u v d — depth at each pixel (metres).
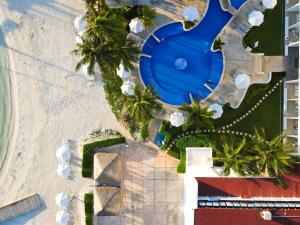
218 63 38.34
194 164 37.28
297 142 37.41
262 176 34.94
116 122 39.50
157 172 39.59
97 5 35.19
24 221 40.41
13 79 39.81
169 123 38.66
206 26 38.22
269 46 38.53
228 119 38.91
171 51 38.47
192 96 38.62
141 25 36.38
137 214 39.84
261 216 32.31
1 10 39.25
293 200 34.22
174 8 38.41
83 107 39.66
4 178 40.41
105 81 39.00
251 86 38.44
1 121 40.16
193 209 32.97
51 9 39.16
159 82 38.69
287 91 38.25
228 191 34.72
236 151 34.50
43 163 40.12
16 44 39.53
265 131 38.91
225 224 32.69
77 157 39.91
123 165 39.59
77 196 40.06
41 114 39.91
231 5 37.69
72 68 39.47
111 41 32.72
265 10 38.06
